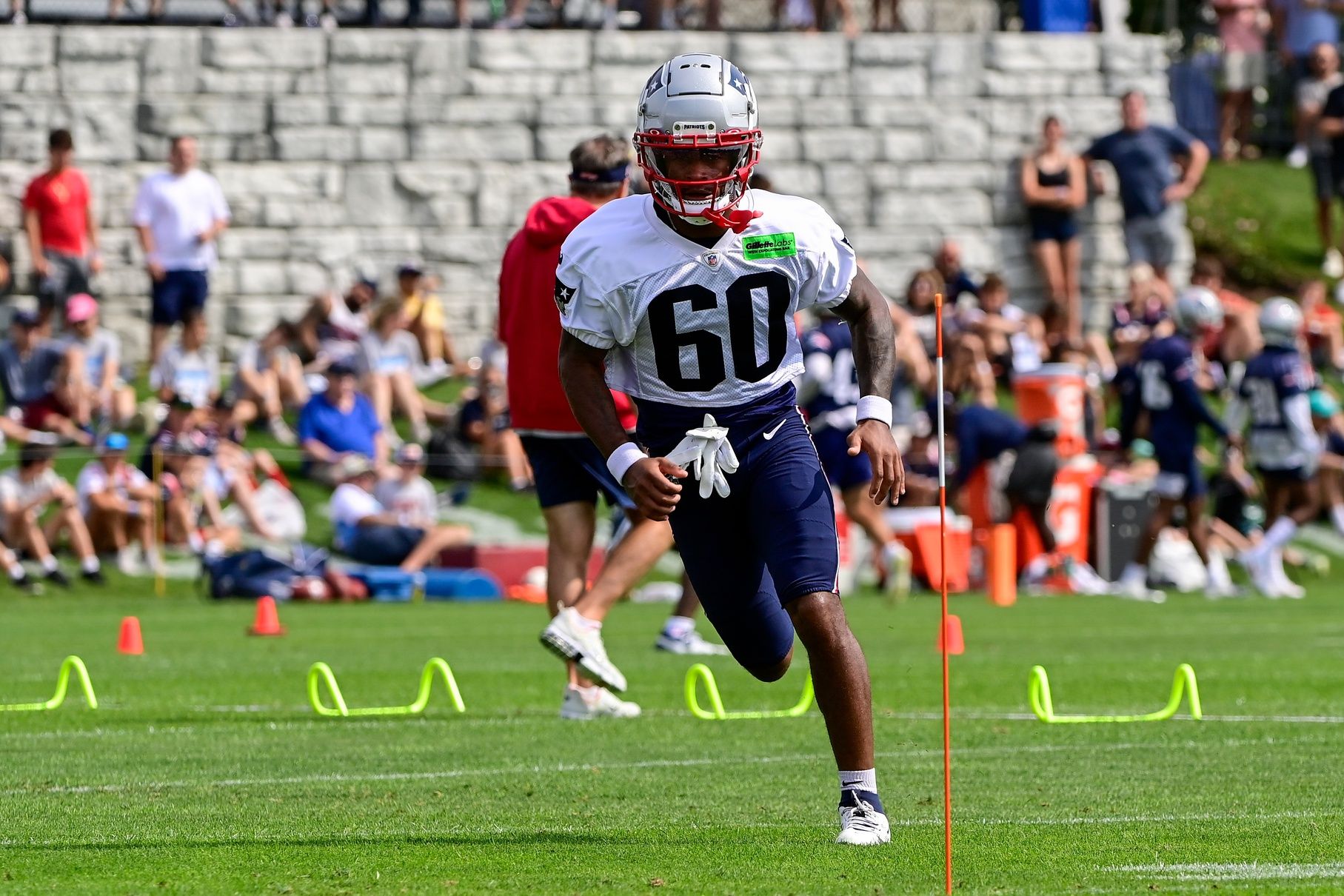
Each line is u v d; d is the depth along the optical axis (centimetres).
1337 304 10062
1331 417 8031
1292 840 1955
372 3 9225
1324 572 8081
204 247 7938
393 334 7725
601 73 9200
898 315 7681
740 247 1886
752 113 1870
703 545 1950
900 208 9375
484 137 9075
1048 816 2141
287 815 2156
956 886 1675
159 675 4022
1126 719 3209
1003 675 4009
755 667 2028
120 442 6756
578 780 2469
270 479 7088
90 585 6688
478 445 7606
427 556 6975
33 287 8450
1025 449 7262
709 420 1892
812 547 1869
